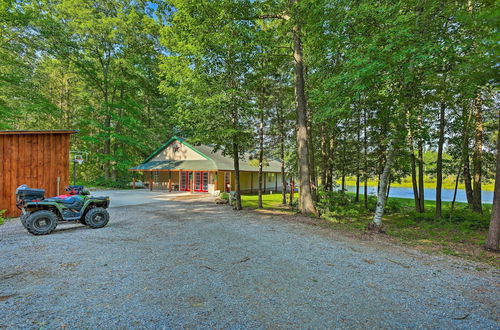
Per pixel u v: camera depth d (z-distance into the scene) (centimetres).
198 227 818
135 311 295
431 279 420
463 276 436
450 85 826
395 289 377
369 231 809
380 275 432
